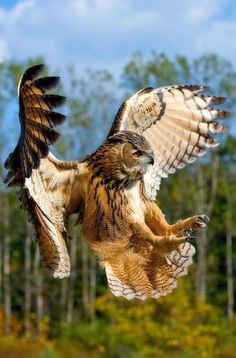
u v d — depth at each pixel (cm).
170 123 782
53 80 527
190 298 3616
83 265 4662
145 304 3162
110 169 688
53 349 2905
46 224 664
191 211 4934
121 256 695
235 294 5112
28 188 640
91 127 4662
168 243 662
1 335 3412
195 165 4916
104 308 3234
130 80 4494
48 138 535
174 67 4472
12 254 5153
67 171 676
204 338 3130
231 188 5069
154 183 773
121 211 690
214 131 786
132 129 766
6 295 4400
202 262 4556
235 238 5278
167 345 3102
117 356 2972
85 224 696
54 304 4906
